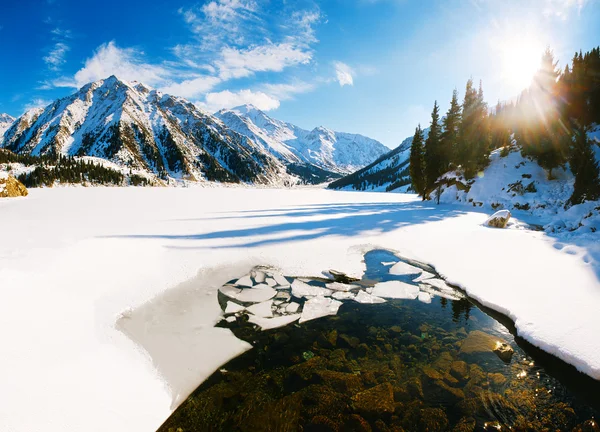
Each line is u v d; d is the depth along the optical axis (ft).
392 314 24.07
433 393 15.28
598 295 22.03
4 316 17.52
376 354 18.67
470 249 37.83
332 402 14.64
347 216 68.69
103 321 20.45
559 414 13.96
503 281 27.48
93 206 81.87
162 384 15.67
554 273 27.09
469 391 15.40
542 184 78.69
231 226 53.11
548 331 19.20
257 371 17.03
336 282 30.53
